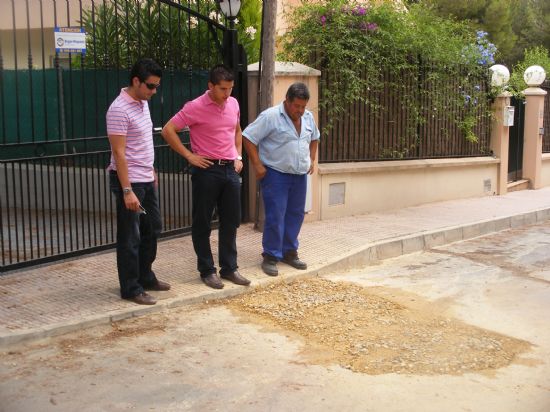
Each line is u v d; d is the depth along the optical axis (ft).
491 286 21.71
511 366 15.14
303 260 22.66
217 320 17.24
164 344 15.53
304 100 19.49
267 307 18.28
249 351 15.35
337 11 30.35
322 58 29.89
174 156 24.82
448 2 69.97
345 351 15.58
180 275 20.16
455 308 19.24
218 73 17.80
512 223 33.17
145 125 17.06
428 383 14.03
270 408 12.66
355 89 29.84
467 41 37.52
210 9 29.55
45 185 29.04
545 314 18.97
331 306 18.66
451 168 37.50
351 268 23.45
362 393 13.44
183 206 25.05
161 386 13.39
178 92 25.48
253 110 26.37
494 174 41.11
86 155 21.67
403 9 33.99
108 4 29.89
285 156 20.13
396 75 32.96
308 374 14.25
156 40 28.25
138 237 17.46
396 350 15.75
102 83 27.07
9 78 28.58
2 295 17.90
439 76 35.24
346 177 30.58
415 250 26.84
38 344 15.20
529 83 44.93
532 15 81.15
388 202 33.24
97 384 13.38
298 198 21.08
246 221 27.17
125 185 16.53
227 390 13.34
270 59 24.71
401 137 34.01
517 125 44.68
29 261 20.20
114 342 15.52
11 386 13.20
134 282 17.62
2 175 29.76
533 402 13.34
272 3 24.36
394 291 20.65
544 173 47.21
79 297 17.87
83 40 23.43
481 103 39.50
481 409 12.96
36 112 28.58
